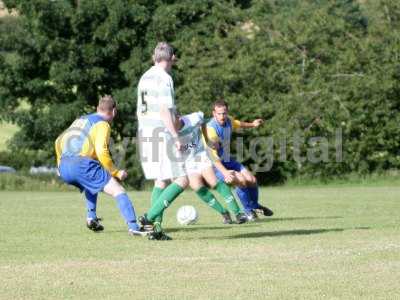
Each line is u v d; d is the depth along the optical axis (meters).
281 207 42.94
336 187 76.56
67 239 26.94
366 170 86.75
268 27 99.12
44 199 55.84
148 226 26.84
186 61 99.38
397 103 87.06
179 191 26.52
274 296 16.84
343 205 44.50
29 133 104.31
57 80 101.31
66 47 102.31
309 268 20.27
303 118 87.12
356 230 29.25
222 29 105.50
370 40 89.50
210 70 96.12
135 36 103.81
